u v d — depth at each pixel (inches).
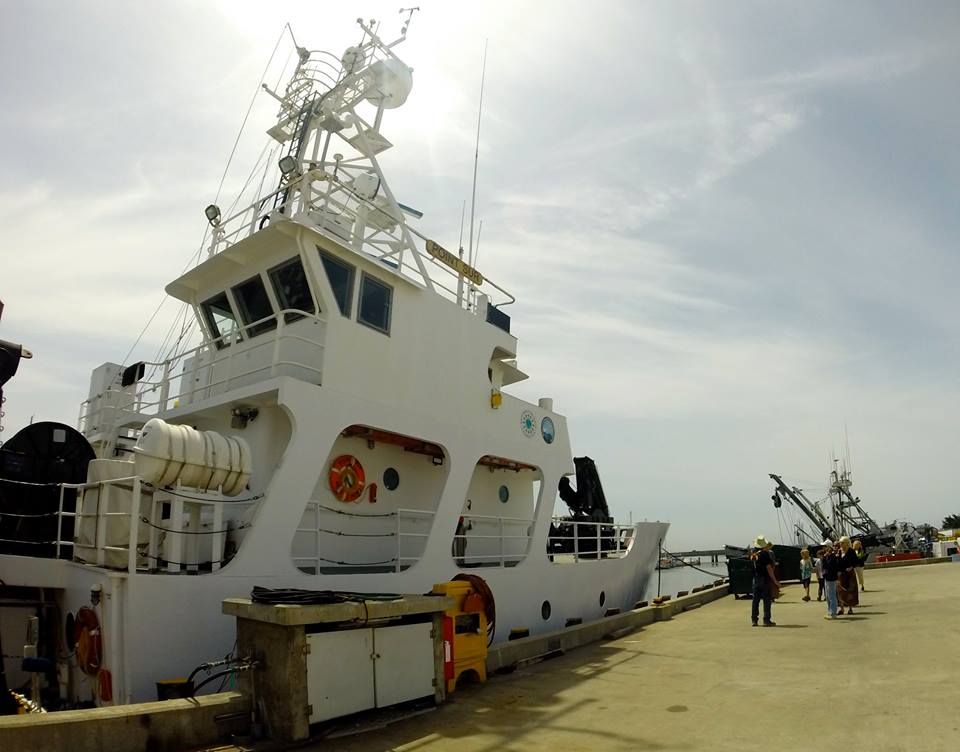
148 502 355.3
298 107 548.1
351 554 453.4
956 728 232.2
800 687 313.4
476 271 580.7
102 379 558.6
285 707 260.5
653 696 320.2
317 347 427.8
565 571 590.2
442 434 485.7
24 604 366.9
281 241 435.5
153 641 308.8
